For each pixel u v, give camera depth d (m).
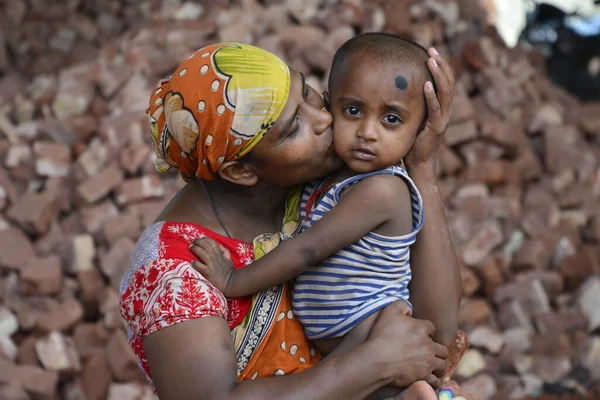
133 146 4.46
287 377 1.63
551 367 4.07
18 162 4.55
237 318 1.72
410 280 1.88
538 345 4.17
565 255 4.57
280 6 5.16
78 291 4.13
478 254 4.41
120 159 4.46
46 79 5.15
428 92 1.72
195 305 1.63
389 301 1.74
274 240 1.79
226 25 5.09
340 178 1.79
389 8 5.29
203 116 1.65
